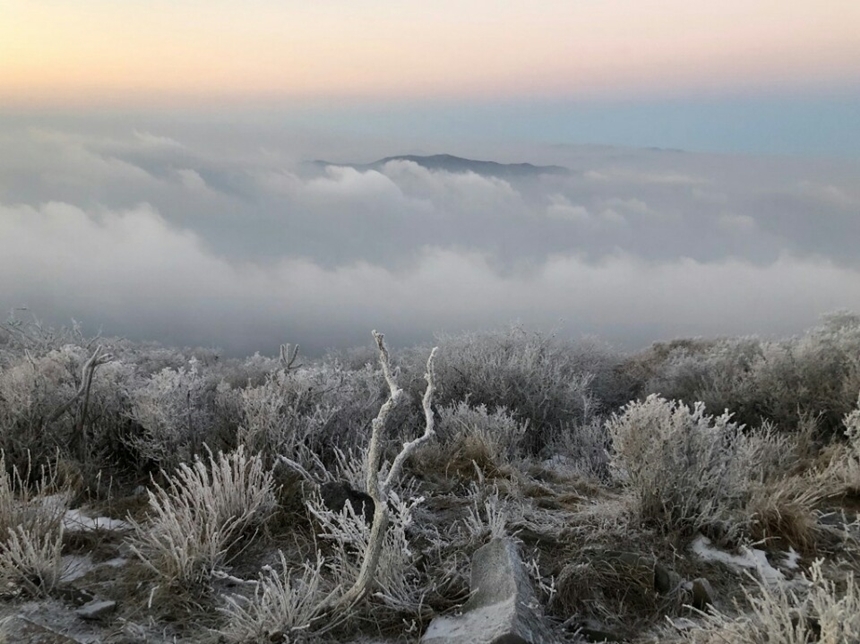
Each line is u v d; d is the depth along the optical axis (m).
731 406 6.95
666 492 3.70
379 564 3.05
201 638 2.71
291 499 3.95
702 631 2.61
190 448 4.62
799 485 4.24
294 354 5.76
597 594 3.05
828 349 6.98
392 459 4.75
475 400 7.05
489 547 3.17
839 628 2.19
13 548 3.00
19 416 4.62
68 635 2.62
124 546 3.51
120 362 6.05
